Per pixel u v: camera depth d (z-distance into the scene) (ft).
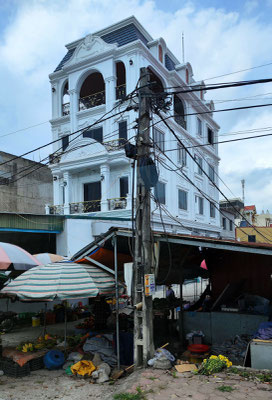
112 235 25.59
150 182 23.65
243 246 21.16
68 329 38.81
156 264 23.80
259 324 26.20
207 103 92.99
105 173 62.49
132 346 24.80
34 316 42.83
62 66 76.89
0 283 35.99
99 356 23.65
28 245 57.88
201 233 84.99
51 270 24.61
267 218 175.83
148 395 16.90
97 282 24.50
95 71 70.79
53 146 75.82
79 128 70.85
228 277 32.96
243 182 155.22
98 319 33.32
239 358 23.09
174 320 33.22
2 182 78.69
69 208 66.59
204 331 28.53
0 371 22.76
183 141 78.48
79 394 19.08
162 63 73.15
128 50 64.75
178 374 19.88
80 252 27.55
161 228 66.39
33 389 19.97
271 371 19.40
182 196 77.51
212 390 17.24
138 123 24.70
